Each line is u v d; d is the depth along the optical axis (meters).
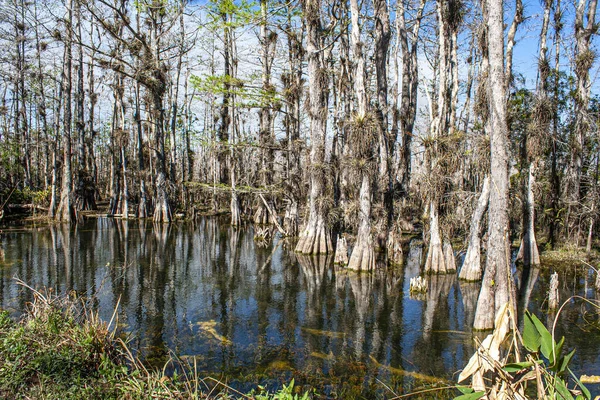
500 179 7.59
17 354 4.77
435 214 13.23
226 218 29.58
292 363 6.51
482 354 3.04
